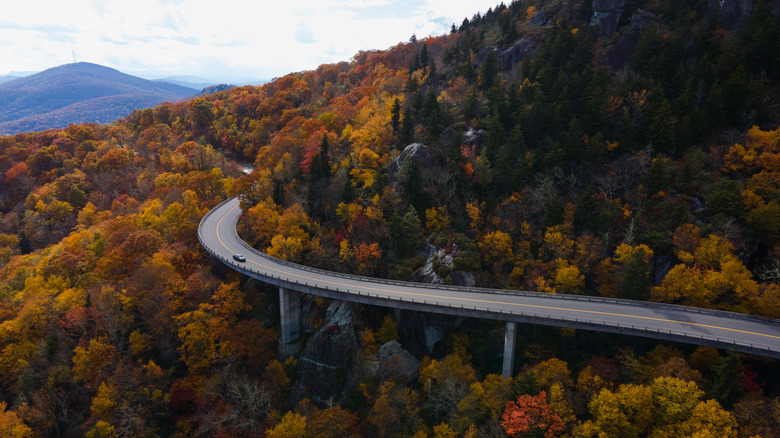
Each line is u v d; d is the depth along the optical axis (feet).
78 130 563.07
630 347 195.83
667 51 299.58
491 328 227.40
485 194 287.48
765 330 170.81
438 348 227.81
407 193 286.46
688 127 254.88
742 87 251.39
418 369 219.00
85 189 441.68
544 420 152.97
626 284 208.33
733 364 148.66
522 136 294.46
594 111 285.23
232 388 206.49
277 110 562.66
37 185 466.70
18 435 183.93
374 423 174.81
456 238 254.27
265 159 409.08
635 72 316.81
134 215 335.06
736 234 208.03
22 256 347.77
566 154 278.05
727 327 174.09
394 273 249.75
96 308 228.63
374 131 366.84
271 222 284.61
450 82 419.13
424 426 176.55
